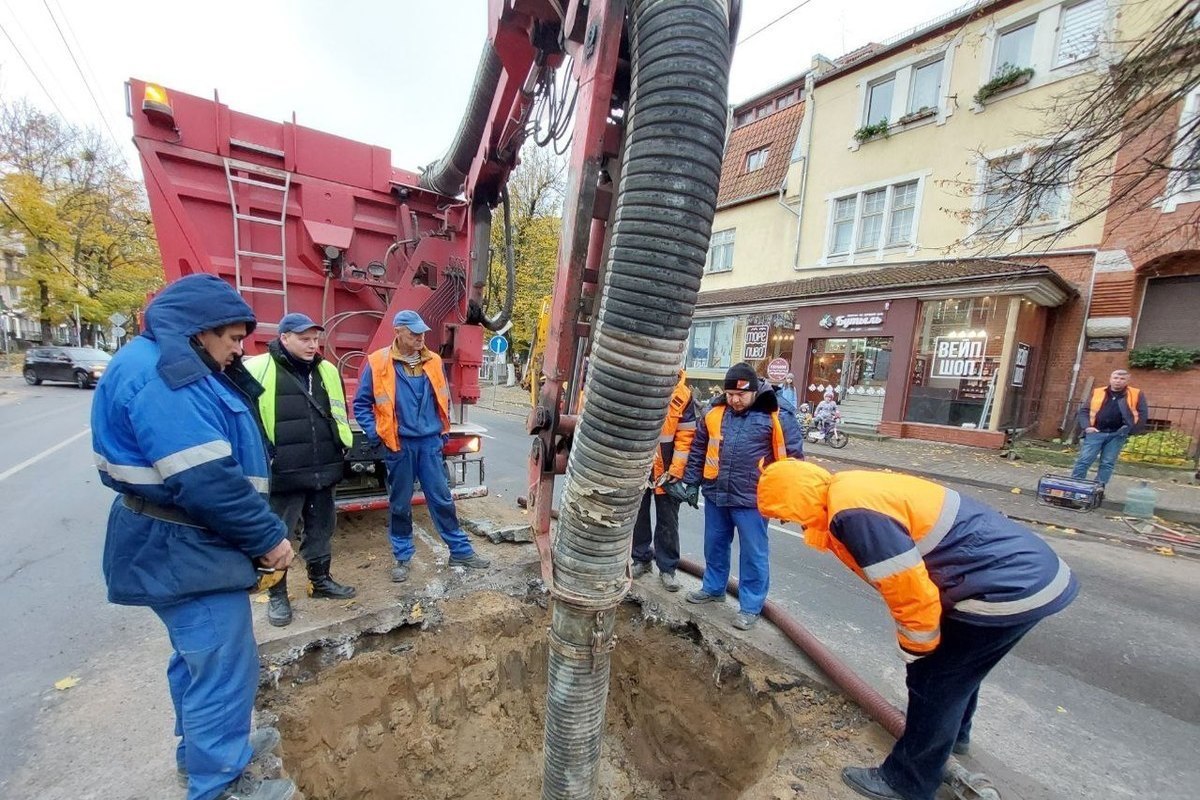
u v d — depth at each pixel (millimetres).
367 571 3654
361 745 2783
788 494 2027
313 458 2998
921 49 11992
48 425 9773
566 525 1577
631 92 1358
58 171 21656
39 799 1855
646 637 3488
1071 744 2449
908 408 11375
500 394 21828
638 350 1328
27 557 3979
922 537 1826
